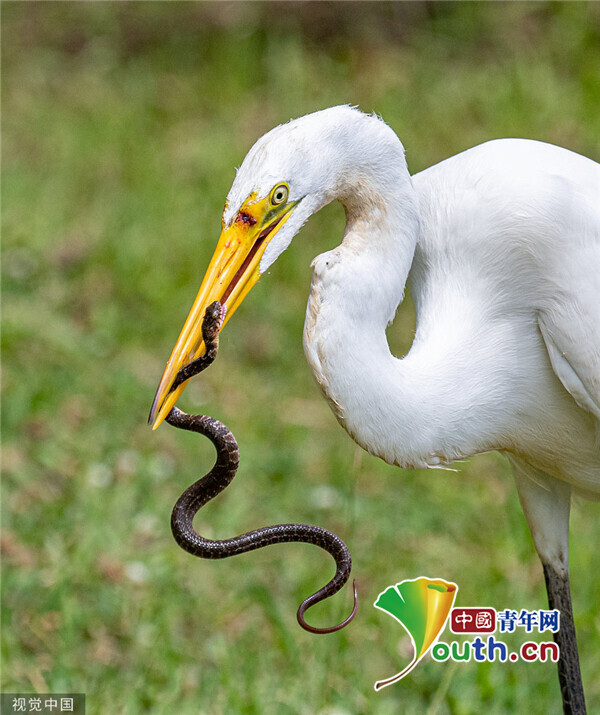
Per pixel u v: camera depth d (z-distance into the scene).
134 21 17.61
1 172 13.77
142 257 11.75
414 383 5.11
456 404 5.23
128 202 13.03
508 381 5.41
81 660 6.79
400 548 7.96
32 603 7.21
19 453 8.77
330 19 16.56
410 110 14.32
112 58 16.91
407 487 8.70
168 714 6.25
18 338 10.28
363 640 7.01
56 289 11.30
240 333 10.77
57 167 14.06
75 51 17.36
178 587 7.39
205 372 10.17
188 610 7.30
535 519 6.07
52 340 10.28
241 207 4.79
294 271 11.52
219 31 17.03
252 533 4.84
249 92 15.68
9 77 16.78
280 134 4.80
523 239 5.29
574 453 5.71
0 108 15.89
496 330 5.38
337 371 4.87
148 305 11.11
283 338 10.65
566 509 6.07
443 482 8.75
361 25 16.41
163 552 7.63
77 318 10.91
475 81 14.73
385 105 14.43
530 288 5.32
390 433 5.05
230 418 9.45
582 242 5.25
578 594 7.24
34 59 17.19
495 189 5.39
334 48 16.27
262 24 16.80
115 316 10.80
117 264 11.66
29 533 7.79
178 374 4.74
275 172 4.75
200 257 11.84
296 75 15.39
